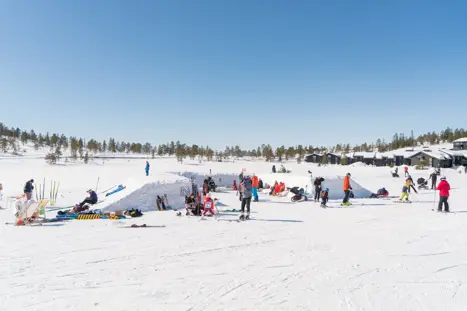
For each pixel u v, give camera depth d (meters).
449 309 4.71
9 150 102.88
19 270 6.23
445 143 132.88
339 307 4.74
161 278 5.87
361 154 80.94
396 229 10.28
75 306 4.71
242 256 7.27
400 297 5.12
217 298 5.02
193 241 8.59
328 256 7.30
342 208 15.19
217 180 28.61
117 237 9.00
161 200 14.45
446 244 8.38
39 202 11.34
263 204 16.69
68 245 8.09
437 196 20.42
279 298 5.04
